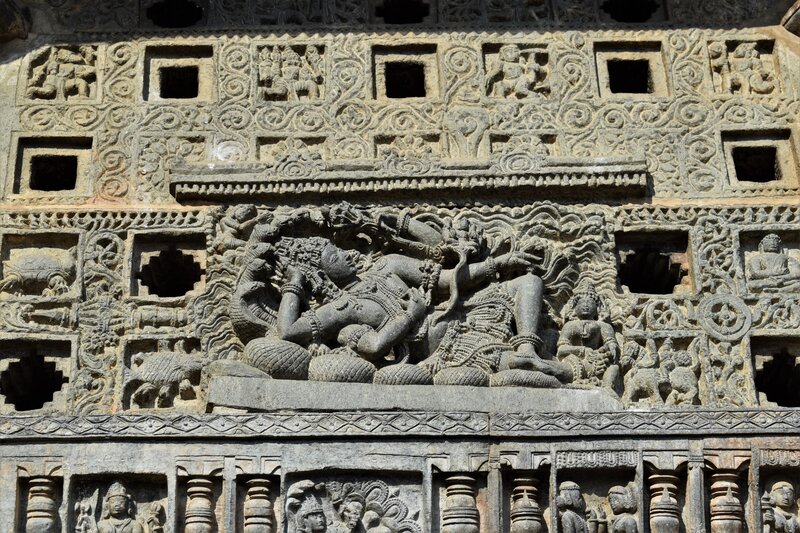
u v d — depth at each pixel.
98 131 15.65
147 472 13.71
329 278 14.65
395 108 15.79
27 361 14.65
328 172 15.23
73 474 13.70
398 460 13.80
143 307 14.70
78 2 16.38
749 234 15.25
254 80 15.92
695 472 13.86
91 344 14.50
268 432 13.81
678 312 14.82
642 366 14.57
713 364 14.61
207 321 14.56
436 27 16.27
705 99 15.96
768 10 16.52
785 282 14.96
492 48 16.22
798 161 15.67
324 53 16.12
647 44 16.33
